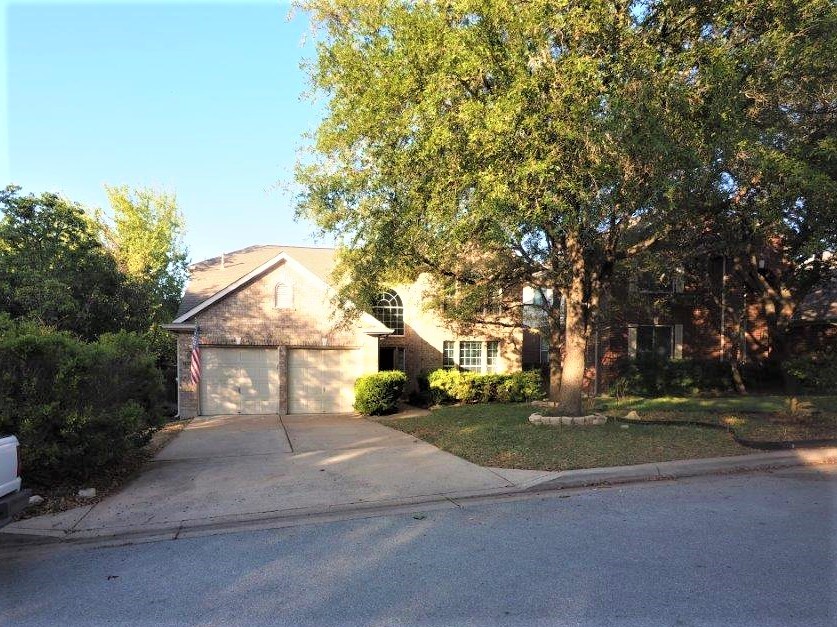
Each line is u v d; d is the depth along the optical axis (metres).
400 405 19.66
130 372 9.16
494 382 19.64
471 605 4.12
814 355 12.73
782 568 4.67
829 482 7.66
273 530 6.15
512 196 7.71
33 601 4.42
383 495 7.34
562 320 17.50
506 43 8.18
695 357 21.95
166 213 31.16
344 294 12.33
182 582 4.73
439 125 8.02
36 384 7.16
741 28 8.66
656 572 4.62
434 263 11.77
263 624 3.92
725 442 9.71
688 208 9.73
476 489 7.52
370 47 9.25
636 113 7.51
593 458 8.70
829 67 8.44
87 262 18.67
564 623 3.80
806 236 11.56
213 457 10.02
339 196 10.18
